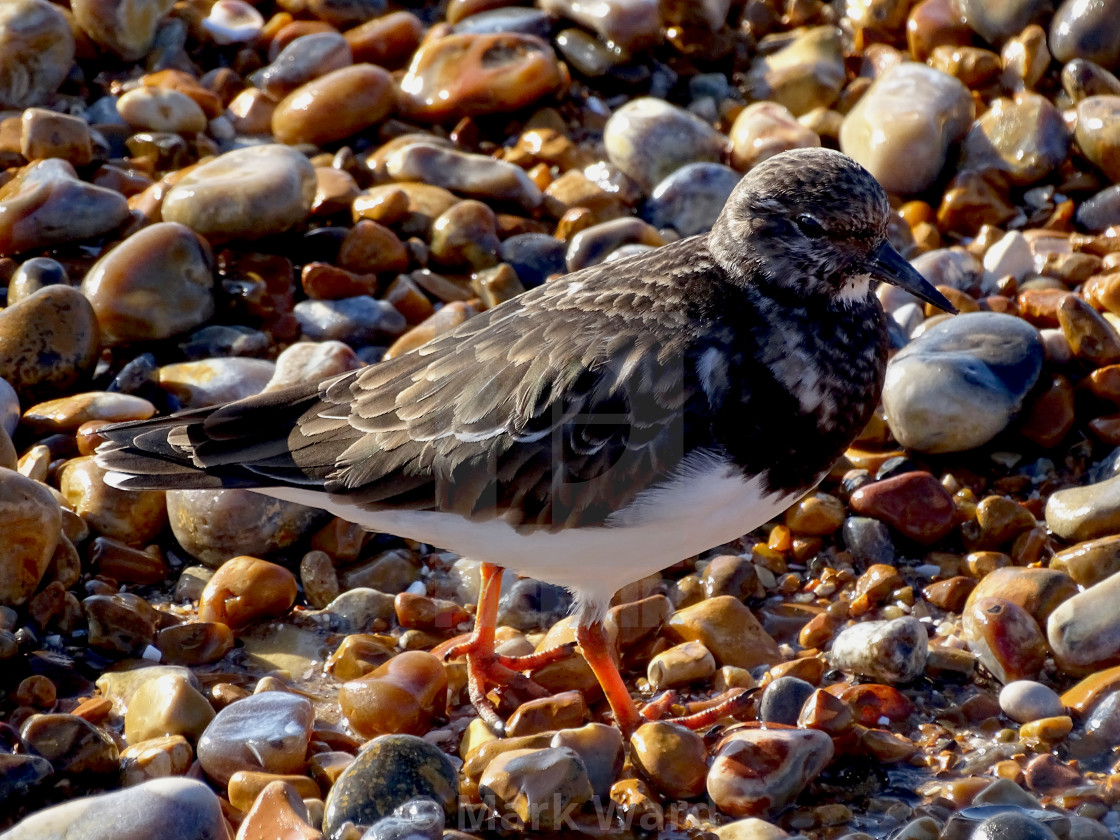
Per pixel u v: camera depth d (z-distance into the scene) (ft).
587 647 30.60
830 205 27.84
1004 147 47.09
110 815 24.73
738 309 28.22
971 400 36.68
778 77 51.88
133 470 29.71
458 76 50.03
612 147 48.24
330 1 54.44
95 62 52.13
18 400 37.63
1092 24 48.85
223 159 44.60
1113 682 30.19
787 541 36.22
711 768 28.37
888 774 29.14
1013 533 35.58
